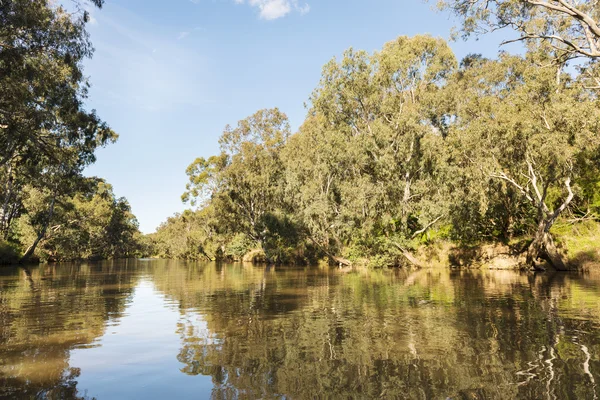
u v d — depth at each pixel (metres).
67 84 20.53
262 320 8.30
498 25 22.06
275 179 48.16
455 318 8.23
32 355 5.63
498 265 28.00
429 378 4.46
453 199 28.19
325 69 37.75
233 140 51.69
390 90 36.69
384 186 33.94
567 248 24.58
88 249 67.81
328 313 9.12
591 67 26.08
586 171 24.81
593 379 4.33
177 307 10.41
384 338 6.46
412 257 32.38
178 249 96.31
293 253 45.88
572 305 9.82
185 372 4.79
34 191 43.41
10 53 15.91
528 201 28.23
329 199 39.19
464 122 26.58
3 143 19.28
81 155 22.97
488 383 4.26
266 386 4.26
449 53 35.44
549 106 21.66
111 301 11.82
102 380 4.50
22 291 15.02
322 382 4.36
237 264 51.31
